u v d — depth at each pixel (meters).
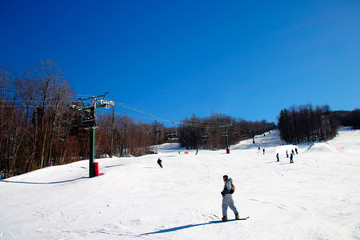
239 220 9.47
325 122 98.88
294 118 106.62
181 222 9.71
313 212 10.81
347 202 12.70
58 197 16.20
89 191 17.62
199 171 29.50
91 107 24.25
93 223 10.40
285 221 9.30
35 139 35.78
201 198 14.88
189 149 100.75
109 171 27.16
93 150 24.03
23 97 34.59
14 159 33.78
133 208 12.83
